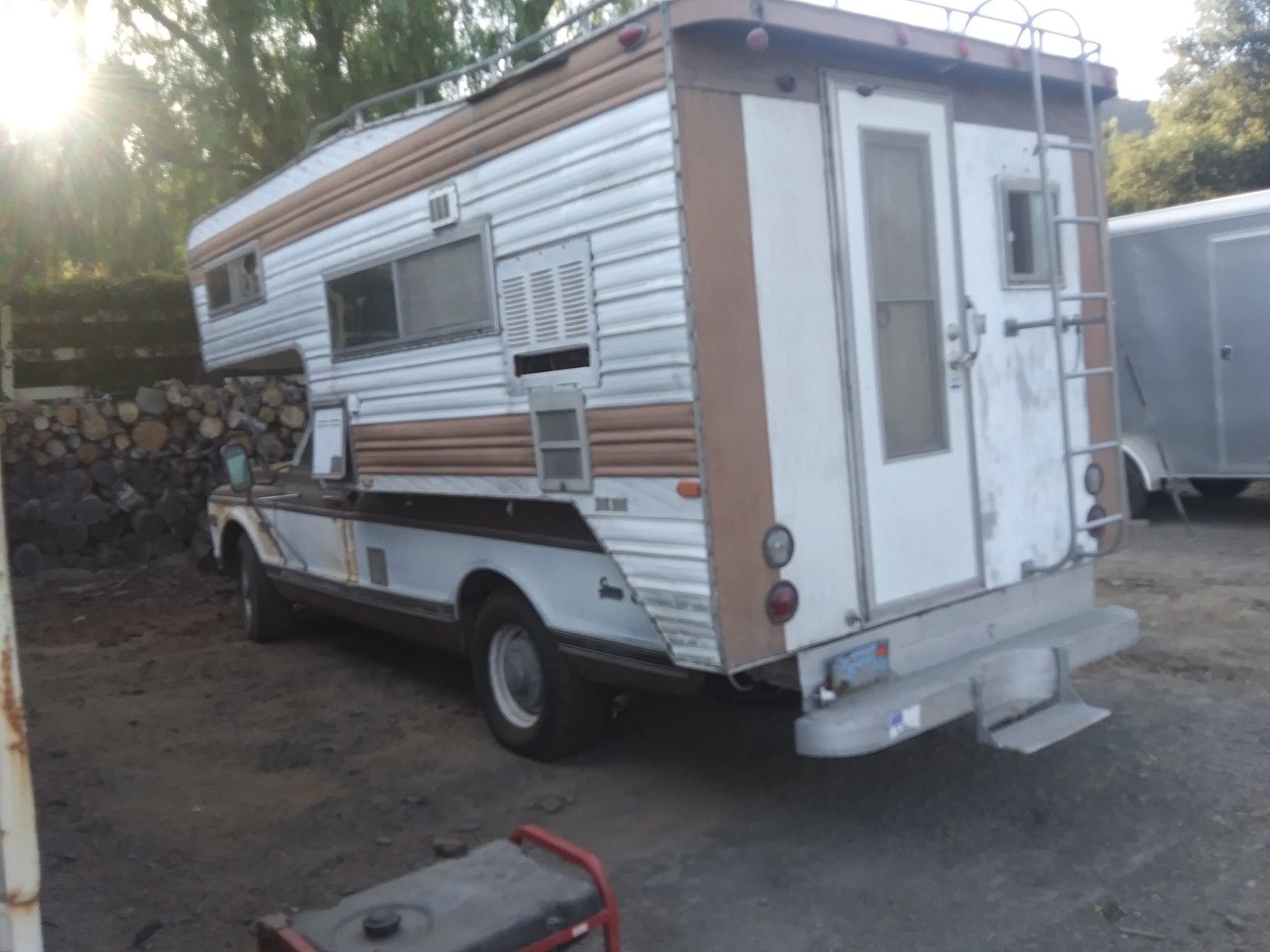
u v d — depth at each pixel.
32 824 2.46
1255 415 9.43
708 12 3.64
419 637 5.99
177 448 10.69
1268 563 8.23
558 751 5.10
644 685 4.45
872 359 4.17
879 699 4.05
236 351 7.20
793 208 3.95
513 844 3.19
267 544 7.55
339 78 11.41
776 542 3.88
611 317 4.02
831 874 3.95
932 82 4.40
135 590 9.73
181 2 11.34
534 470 4.55
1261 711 5.25
